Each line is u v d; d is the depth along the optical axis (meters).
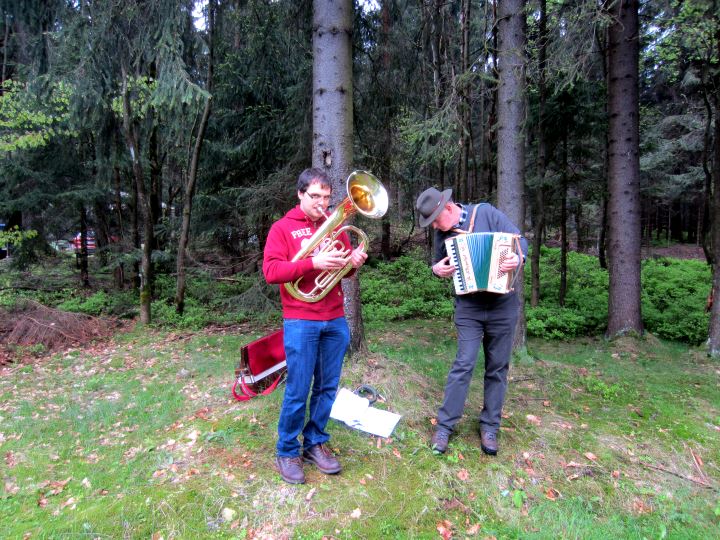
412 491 2.76
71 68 6.52
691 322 7.03
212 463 2.97
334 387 2.82
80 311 8.74
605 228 11.80
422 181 11.95
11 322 7.16
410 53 6.88
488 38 6.18
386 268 12.03
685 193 16.64
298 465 2.81
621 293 6.42
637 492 2.97
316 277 2.57
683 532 2.65
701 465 3.31
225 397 4.18
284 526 2.46
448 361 5.34
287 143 8.30
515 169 5.09
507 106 5.08
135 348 6.48
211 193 9.80
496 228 3.06
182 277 8.30
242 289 8.95
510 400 4.21
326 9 4.01
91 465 3.22
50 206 10.08
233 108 9.29
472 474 2.98
